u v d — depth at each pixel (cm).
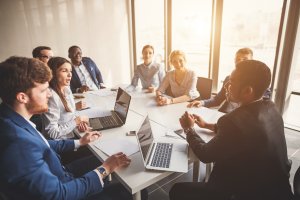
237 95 103
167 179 213
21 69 82
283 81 301
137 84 329
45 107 93
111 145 139
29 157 79
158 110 210
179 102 235
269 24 308
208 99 252
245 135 94
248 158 96
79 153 177
